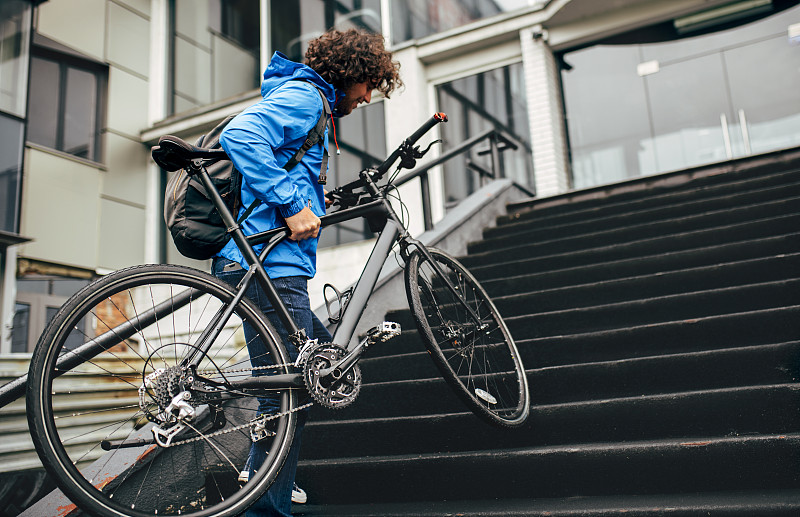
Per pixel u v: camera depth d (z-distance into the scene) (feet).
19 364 16.96
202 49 42.47
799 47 28.27
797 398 7.90
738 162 18.95
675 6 30.01
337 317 8.19
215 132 7.58
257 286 7.10
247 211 7.14
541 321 11.95
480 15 34.71
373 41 7.93
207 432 6.80
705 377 9.03
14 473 13.87
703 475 7.38
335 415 10.37
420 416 9.20
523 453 8.00
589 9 31.12
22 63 30.22
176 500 8.78
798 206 14.21
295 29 39.40
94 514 5.54
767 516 6.33
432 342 8.22
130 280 6.26
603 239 15.99
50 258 35.68
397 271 14.56
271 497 6.73
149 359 6.64
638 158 30.71
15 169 29.32
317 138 7.42
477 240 19.06
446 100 34.83
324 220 7.79
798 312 9.53
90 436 14.98
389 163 8.93
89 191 38.29
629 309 11.48
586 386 9.51
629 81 31.48
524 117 32.32
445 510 7.51
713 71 29.81
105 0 41.39
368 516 7.52
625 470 7.63
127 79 41.86
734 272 11.97
